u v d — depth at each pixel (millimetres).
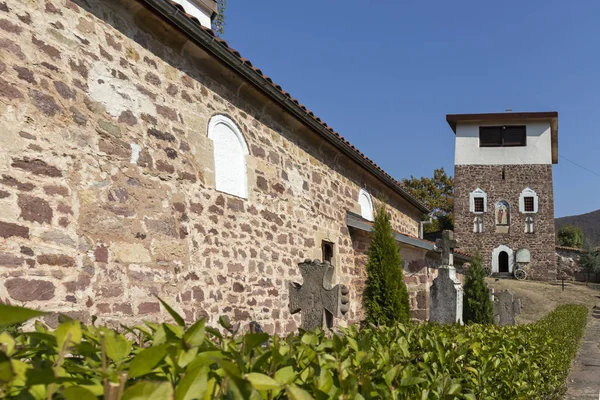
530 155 33531
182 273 6039
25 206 4371
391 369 2391
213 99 7055
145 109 5820
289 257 8602
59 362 1463
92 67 5203
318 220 9914
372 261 10984
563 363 7387
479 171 33938
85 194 4941
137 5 5680
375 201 13523
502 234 33250
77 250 4785
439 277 9992
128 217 5387
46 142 4617
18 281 4242
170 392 1240
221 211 6914
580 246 44750
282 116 8758
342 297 6500
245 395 1311
